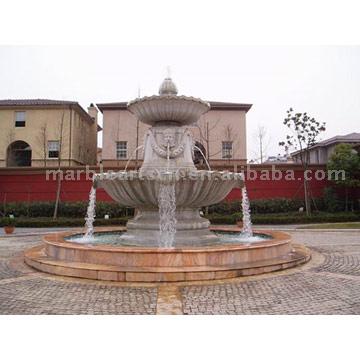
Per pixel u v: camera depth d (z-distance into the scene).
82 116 35.69
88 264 7.12
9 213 24.58
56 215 24.02
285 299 5.57
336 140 32.59
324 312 5.01
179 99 8.95
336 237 15.43
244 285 6.31
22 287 6.29
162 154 9.51
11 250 11.63
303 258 8.38
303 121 29.02
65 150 31.72
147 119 9.66
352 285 6.43
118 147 31.69
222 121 32.19
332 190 26.08
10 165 32.41
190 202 8.73
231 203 24.72
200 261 6.93
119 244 9.28
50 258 7.99
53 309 5.14
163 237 8.57
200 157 30.33
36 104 31.89
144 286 6.23
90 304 5.34
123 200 9.16
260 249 7.70
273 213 24.98
